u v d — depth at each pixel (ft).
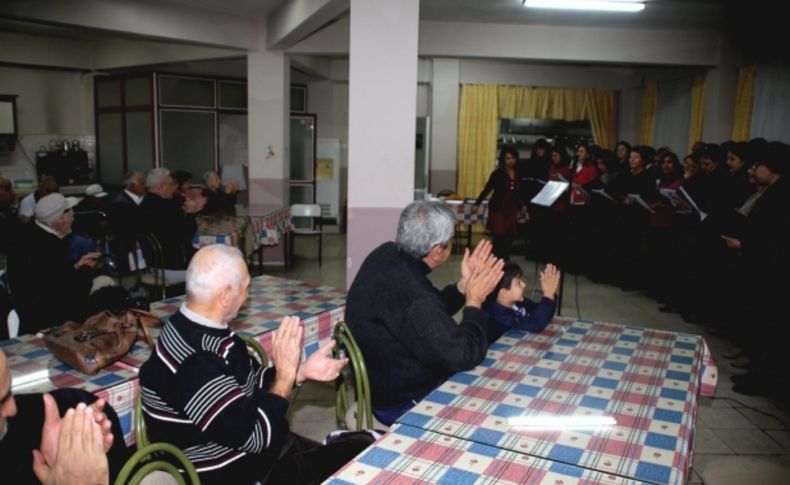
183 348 4.92
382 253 6.69
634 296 18.69
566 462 4.39
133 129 26.73
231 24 20.88
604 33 22.56
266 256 22.45
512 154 20.40
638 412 5.24
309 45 21.84
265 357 6.63
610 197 19.47
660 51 22.93
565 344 7.09
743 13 19.90
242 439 4.74
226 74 27.55
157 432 4.99
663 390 5.74
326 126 30.83
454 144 30.60
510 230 20.81
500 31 22.22
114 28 18.66
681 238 16.52
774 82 21.50
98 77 27.76
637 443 4.69
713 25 21.79
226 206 19.85
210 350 4.98
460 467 4.31
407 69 12.95
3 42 25.46
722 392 11.18
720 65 23.15
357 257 13.42
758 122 22.31
